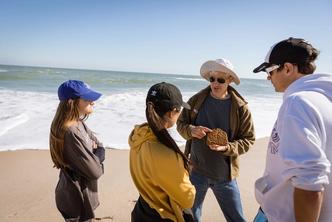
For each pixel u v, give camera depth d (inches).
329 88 58.9
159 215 77.6
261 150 295.6
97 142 121.0
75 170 103.8
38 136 298.4
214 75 119.5
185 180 76.2
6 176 201.0
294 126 55.3
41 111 417.1
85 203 106.0
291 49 65.8
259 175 224.8
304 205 53.4
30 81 1030.4
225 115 123.0
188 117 129.6
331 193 57.2
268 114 511.5
